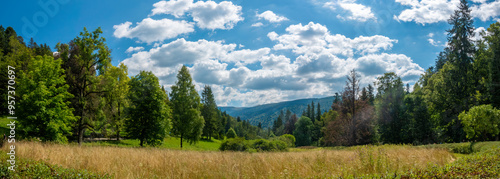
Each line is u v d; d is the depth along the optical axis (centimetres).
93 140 3516
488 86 3181
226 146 2881
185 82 3988
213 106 7425
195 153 1487
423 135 3972
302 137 8575
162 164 953
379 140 4262
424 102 4081
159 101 3181
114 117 3638
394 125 4275
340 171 781
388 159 880
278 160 1039
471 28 3703
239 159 1109
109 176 742
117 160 1016
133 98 3158
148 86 3175
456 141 3466
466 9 3738
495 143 1625
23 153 941
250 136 9538
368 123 4309
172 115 3894
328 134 4953
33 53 4588
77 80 2548
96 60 2458
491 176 602
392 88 4506
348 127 4341
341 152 1324
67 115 2438
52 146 1405
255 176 817
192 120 3925
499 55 3216
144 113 3134
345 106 4516
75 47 3061
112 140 3803
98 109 3138
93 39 2388
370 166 848
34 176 663
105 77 2959
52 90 2347
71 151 1190
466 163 799
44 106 2209
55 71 2414
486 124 2066
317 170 852
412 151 1319
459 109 3466
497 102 3064
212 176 824
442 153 1259
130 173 789
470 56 3669
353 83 4462
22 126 2119
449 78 3675
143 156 1155
